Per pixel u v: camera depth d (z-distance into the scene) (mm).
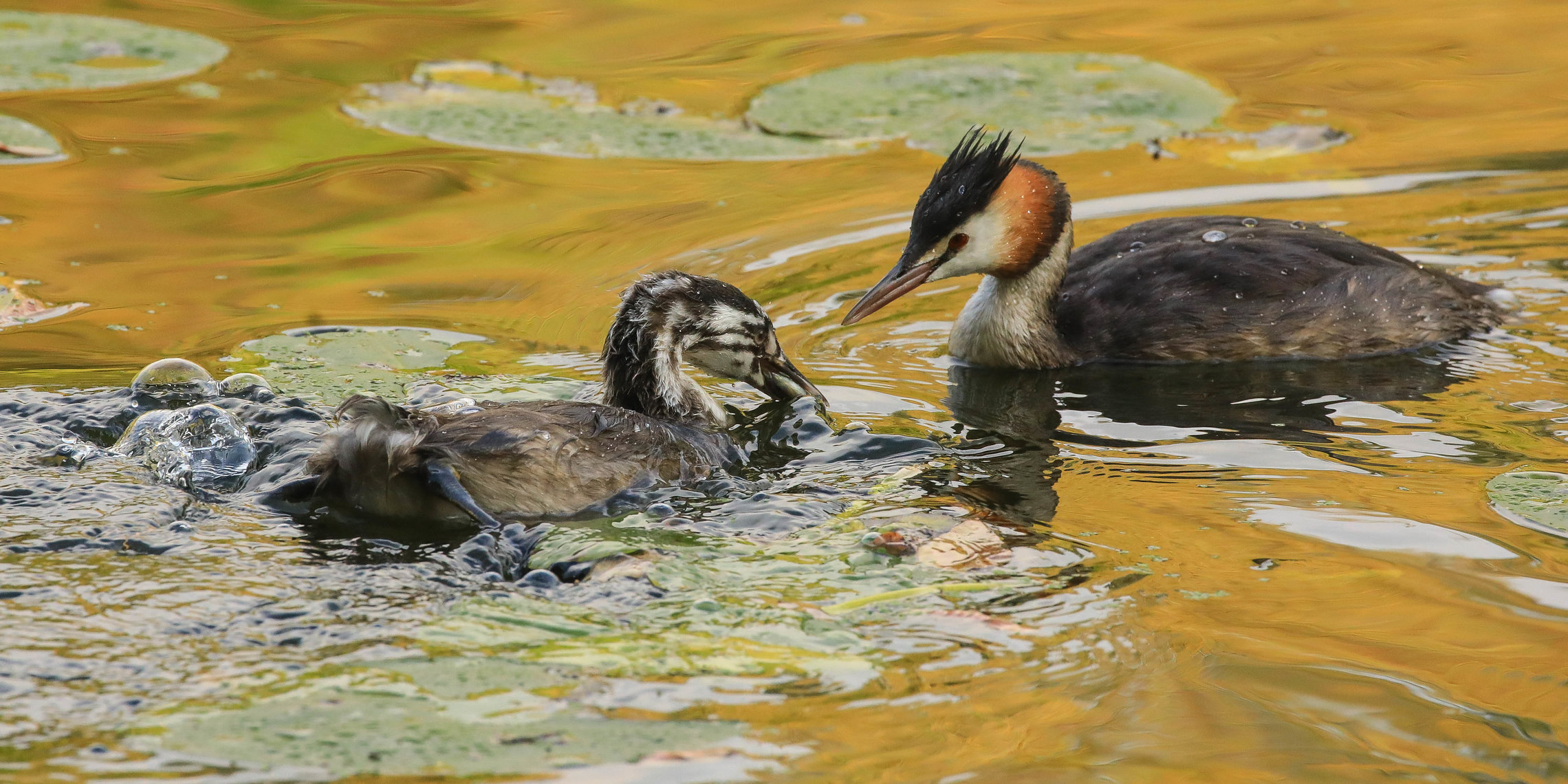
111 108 19844
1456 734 7102
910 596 8453
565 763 6531
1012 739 6957
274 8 23797
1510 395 12297
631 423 10836
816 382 13125
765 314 13227
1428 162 18031
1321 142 18828
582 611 8164
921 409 12430
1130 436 11594
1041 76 20547
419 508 9641
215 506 9750
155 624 7891
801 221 16953
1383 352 13695
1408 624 8219
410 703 7027
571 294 14945
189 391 11883
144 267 15414
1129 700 7344
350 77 20828
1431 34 22656
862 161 18984
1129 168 18562
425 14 23734
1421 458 10867
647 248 16203
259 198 17469
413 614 8094
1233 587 8664
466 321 14203
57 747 6586
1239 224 14750
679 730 6859
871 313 14125
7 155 18172
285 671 7355
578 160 19391
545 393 12258
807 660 7617
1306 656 7836
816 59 21672
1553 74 20891
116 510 9570
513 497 9852
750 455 11305
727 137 18609
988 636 7980
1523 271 15008
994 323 13656
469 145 18422
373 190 17891
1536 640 8031
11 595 8219
